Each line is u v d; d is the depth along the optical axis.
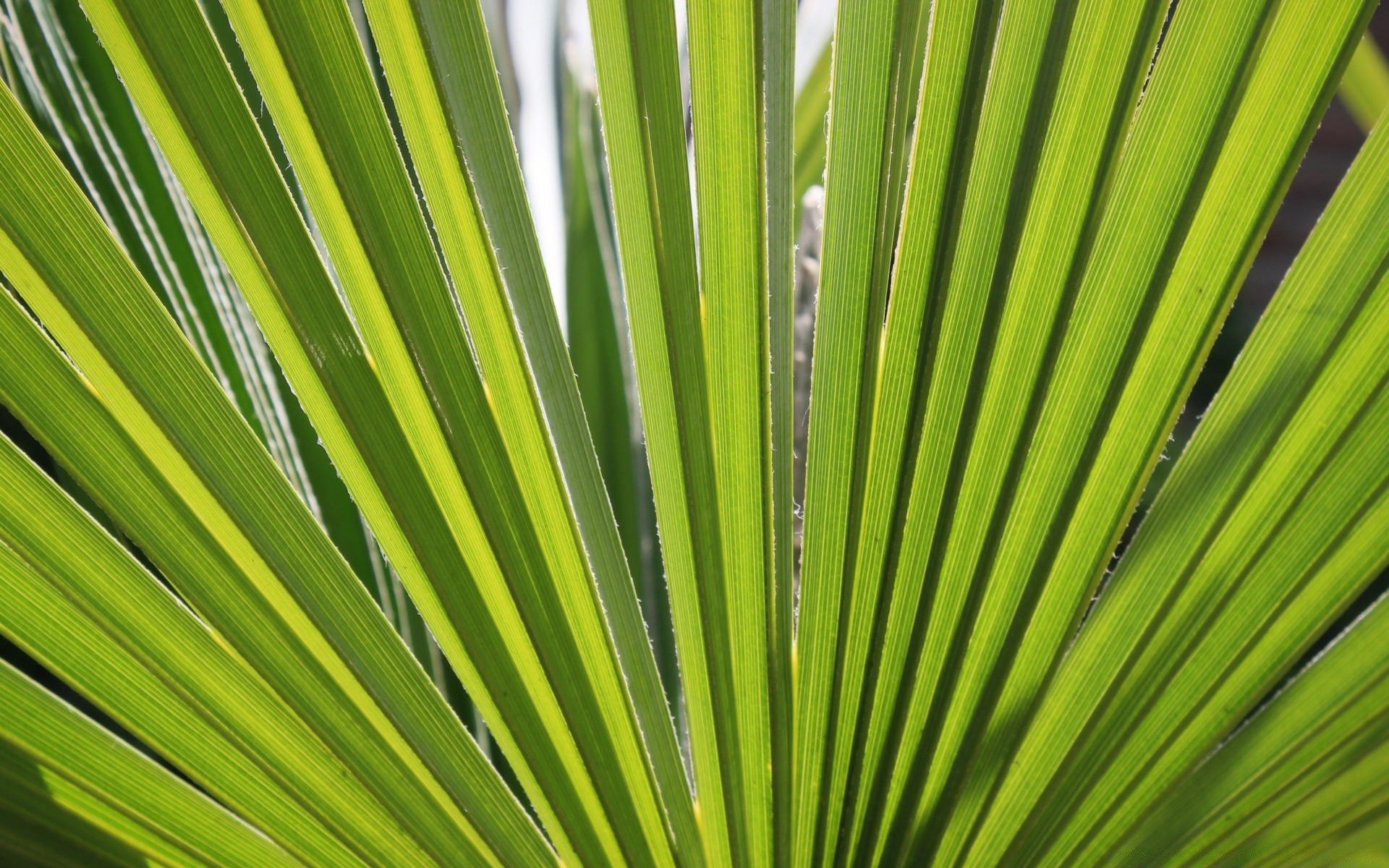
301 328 0.58
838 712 0.64
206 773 0.61
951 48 0.55
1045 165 0.56
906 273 0.58
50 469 0.71
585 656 0.63
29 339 0.56
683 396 0.60
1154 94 0.56
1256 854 0.66
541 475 0.60
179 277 0.70
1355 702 0.62
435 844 0.64
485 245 0.57
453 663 0.63
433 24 0.54
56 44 0.69
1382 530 0.60
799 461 0.76
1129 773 0.65
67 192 0.54
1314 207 1.72
